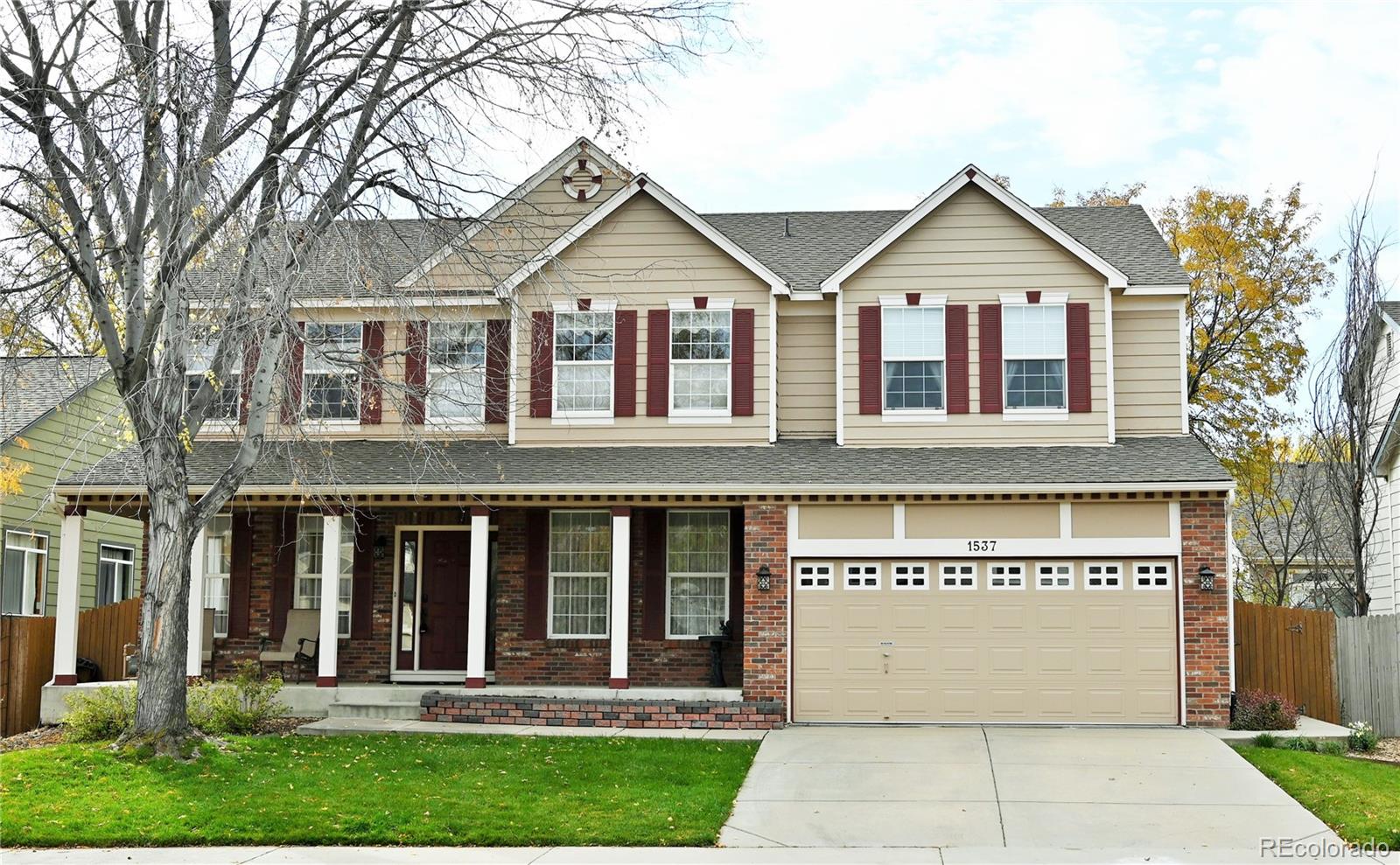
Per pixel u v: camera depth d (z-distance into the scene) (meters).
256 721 19.00
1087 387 20.95
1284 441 31.84
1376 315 24.45
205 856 12.48
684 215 21.78
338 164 15.54
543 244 20.02
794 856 12.42
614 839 13.03
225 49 16.23
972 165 21.16
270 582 22.58
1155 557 19.45
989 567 19.80
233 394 21.23
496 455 21.27
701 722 19.31
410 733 18.42
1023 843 12.91
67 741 18.19
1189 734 18.39
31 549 25.69
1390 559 25.58
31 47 15.25
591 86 15.94
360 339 22.30
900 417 21.20
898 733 18.66
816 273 22.97
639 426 21.62
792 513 19.98
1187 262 32.44
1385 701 19.09
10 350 15.68
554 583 21.92
